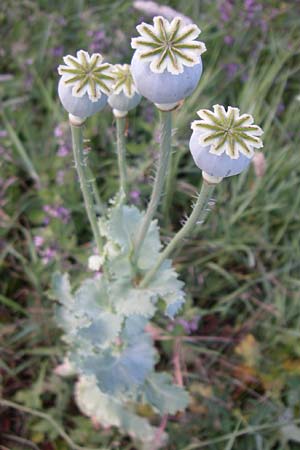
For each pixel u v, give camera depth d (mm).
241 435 553
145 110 680
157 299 461
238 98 721
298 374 576
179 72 230
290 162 660
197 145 246
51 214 594
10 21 757
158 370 598
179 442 547
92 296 444
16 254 589
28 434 552
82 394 554
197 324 604
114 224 405
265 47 767
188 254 632
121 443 558
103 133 665
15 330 594
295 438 538
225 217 640
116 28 732
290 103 744
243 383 581
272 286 635
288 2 813
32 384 570
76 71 282
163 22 230
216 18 765
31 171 630
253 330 614
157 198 329
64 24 738
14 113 693
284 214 663
